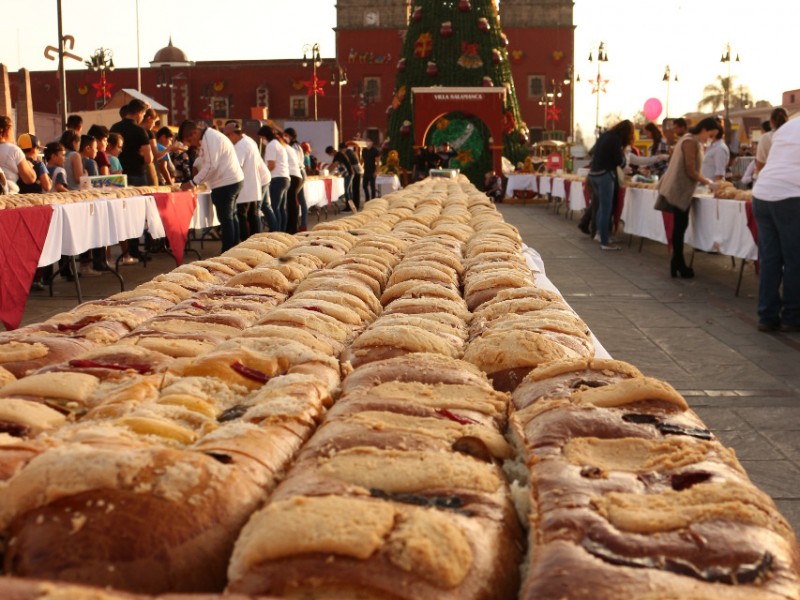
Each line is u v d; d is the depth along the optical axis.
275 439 1.60
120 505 1.23
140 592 1.16
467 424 1.74
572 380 1.98
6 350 2.28
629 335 6.32
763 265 6.39
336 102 60.59
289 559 1.13
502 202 25.39
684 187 8.86
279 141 12.55
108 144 9.87
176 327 2.66
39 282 8.30
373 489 1.36
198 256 10.92
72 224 6.48
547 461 1.51
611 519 1.27
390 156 28.14
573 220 18.03
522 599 1.14
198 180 9.19
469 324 3.04
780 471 3.56
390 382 2.00
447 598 1.11
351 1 59.84
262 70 61.31
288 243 4.85
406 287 3.45
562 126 59.41
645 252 11.73
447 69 28.03
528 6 58.75
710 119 8.77
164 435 1.62
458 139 27.38
